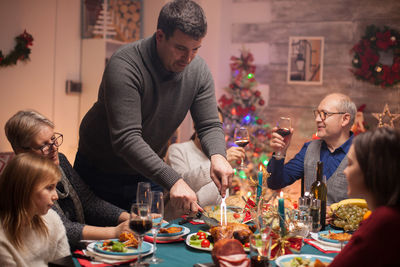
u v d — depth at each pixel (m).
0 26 4.59
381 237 1.34
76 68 5.36
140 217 1.67
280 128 2.80
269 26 5.90
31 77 4.91
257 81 5.98
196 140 3.38
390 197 1.39
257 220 1.93
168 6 2.14
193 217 2.47
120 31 5.32
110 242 1.86
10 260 1.70
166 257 1.78
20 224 1.75
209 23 6.04
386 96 5.46
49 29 5.05
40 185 1.76
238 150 2.90
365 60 5.47
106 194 2.65
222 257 1.59
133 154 2.12
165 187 2.06
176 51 2.15
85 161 2.68
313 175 2.96
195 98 2.55
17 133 2.02
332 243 1.99
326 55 5.68
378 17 5.45
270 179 3.01
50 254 1.88
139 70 2.25
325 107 2.87
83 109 5.39
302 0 5.75
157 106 2.40
